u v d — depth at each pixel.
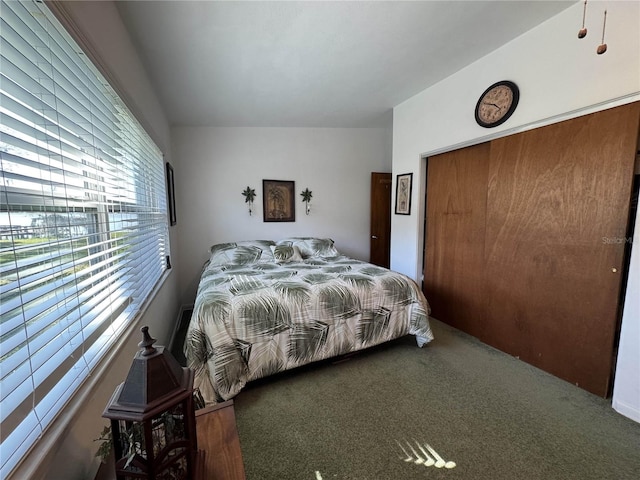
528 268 2.15
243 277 2.46
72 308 0.88
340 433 1.53
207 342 1.79
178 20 1.72
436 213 3.01
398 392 1.87
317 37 1.97
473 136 2.44
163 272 2.63
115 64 1.47
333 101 3.13
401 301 2.40
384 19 1.81
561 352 1.99
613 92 1.62
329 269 2.77
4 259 0.66
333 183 4.24
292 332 1.99
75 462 0.78
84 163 1.10
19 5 0.73
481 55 2.28
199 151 3.74
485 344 2.54
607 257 1.72
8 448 0.60
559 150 1.91
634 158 1.58
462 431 1.53
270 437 1.51
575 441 1.46
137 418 0.59
